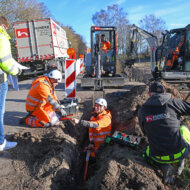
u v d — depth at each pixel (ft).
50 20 36.94
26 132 12.08
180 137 7.80
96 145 12.75
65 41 55.98
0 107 9.53
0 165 9.27
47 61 40.91
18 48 37.83
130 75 41.19
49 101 12.11
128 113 14.37
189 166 8.99
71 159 10.42
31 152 10.30
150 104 7.95
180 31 25.20
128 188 7.59
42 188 7.89
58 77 13.02
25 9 63.87
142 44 106.52
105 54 31.53
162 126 7.70
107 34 31.14
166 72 25.82
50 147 10.62
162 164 8.15
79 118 15.46
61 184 8.89
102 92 16.74
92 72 30.09
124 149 10.36
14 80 11.36
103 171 8.42
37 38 37.60
